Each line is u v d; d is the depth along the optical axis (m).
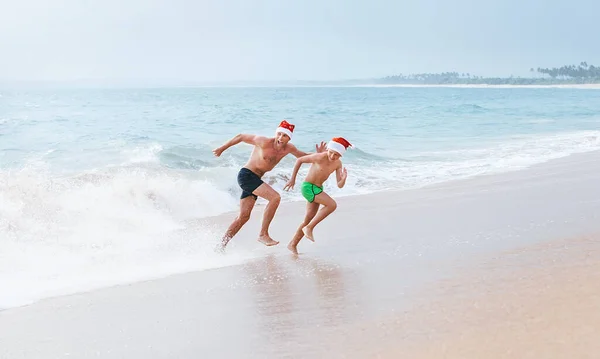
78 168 13.69
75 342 4.53
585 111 41.38
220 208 10.65
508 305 4.60
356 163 15.26
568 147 18.38
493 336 4.02
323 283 5.80
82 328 4.82
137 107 46.66
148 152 15.41
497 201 9.54
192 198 10.49
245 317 4.92
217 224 9.27
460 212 8.87
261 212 10.35
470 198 10.08
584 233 6.86
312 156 7.36
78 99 73.00
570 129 26.20
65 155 15.48
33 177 10.15
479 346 3.88
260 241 7.58
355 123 29.89
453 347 3.91
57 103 56.41
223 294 5.62
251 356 4.10
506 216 8.27
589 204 8.70
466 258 6.18
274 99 75.62
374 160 16.02
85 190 9.88
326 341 4.26
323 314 4.85
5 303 5.50
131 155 15.19
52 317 5.10
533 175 12.44
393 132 25.16
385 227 8.25
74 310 5.27
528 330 4.07
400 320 4.52
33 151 16.25
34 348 4.44
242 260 7.02
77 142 18.34
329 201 7.33
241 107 46.97
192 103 57.78
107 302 5.47
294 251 7.29
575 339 3.86
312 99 76.12
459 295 4.97
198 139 20.81
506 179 12.12
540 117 35.00
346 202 10.61
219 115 34.91
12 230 7.82
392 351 3.96
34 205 8.80
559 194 9.76
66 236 7.93
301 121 30.66
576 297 4.65
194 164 14.27
